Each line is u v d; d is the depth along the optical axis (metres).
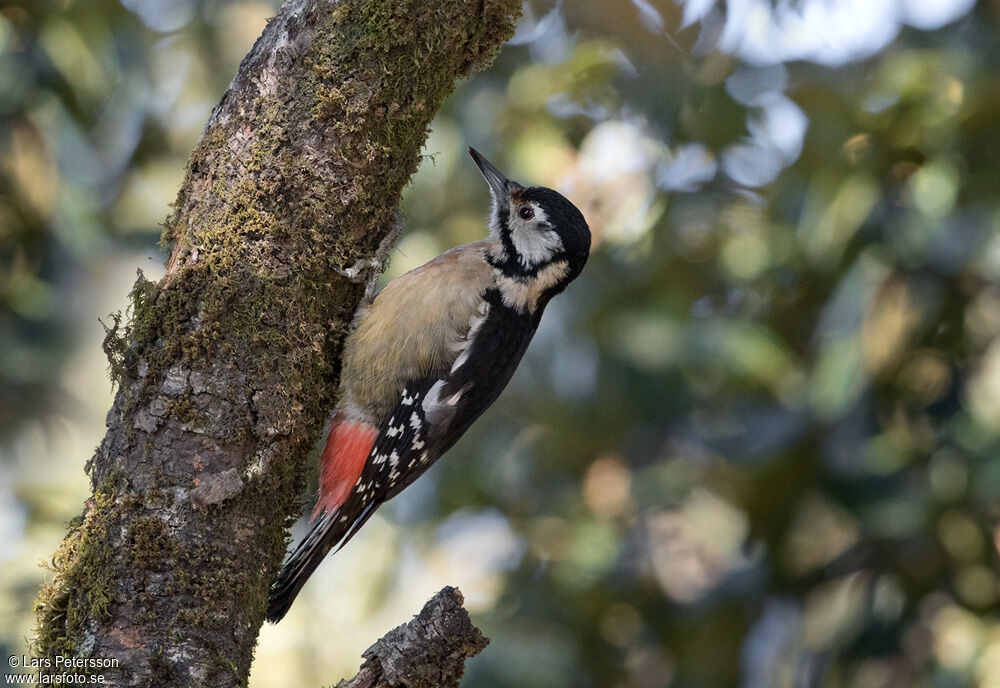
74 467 12.55
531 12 11.92
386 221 6.45
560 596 12.47
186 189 6.12
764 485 11.88
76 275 12.37
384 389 7.50
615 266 12.15
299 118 6.04
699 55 11.52
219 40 12.92
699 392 12.20
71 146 11.59
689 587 13.11
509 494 13.08
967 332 11.04
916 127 10.69
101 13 11.23
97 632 5.46
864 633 11.59
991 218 10.25
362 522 7.82
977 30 10.80
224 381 5.84
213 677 5.52
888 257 10.73
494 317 8.12
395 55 6.09
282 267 6.05
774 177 11.95
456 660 5.58
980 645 11.14
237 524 5.80
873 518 11.09
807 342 12.13
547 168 11.98
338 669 11.78
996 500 10.68
